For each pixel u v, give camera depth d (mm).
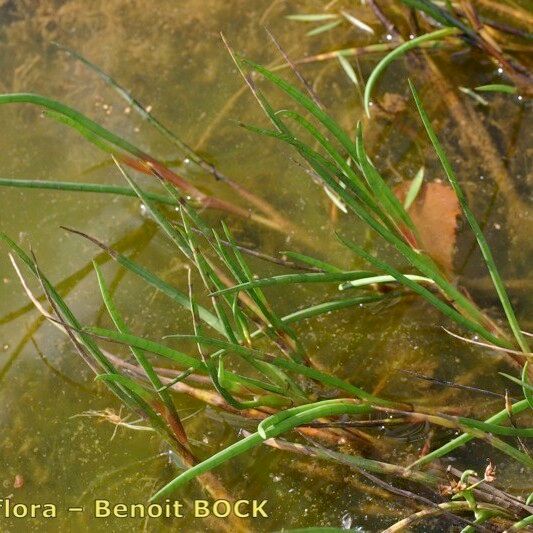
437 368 457
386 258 475
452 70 502
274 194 493
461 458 442
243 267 443
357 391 437
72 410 473
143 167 491
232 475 454
